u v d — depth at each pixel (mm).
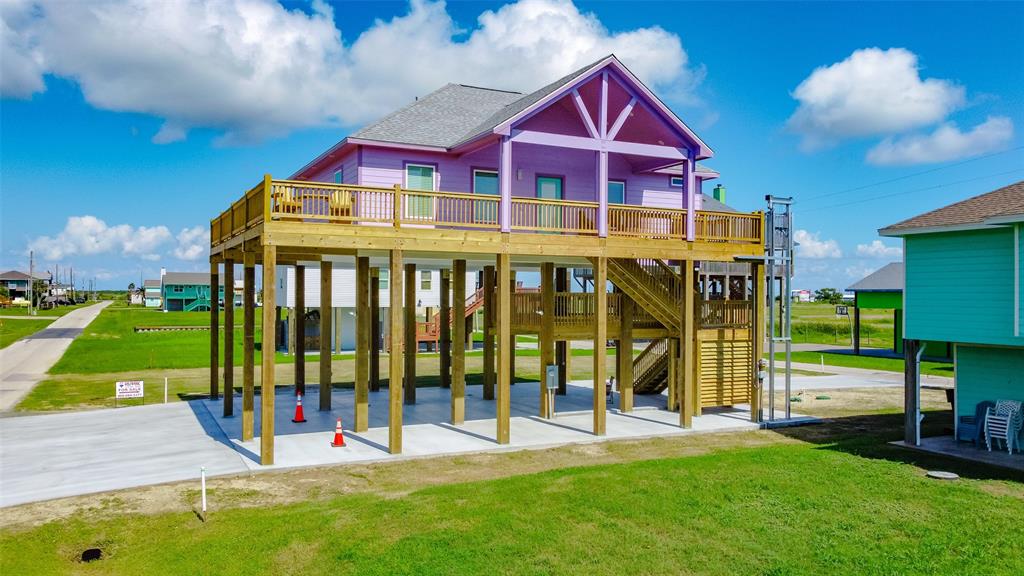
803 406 23266
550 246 17109
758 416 19422
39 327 66125
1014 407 15703
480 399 23781
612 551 9492
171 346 44531
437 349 44406
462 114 22703
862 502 11500
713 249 18938
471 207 18844
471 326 44031
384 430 17969
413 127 20641
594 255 17594
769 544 9734
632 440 17266
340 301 41438
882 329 66250
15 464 14062
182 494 12117
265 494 12242
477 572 8820
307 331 44094
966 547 9609
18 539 9898
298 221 15836
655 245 18297
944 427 19250
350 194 15727
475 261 22156
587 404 22750
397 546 9578
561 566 9023
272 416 14227
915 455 15336
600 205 17766
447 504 11383
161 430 17703
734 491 12023
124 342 47906
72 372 31844
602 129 17844
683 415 18625
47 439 16594
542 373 20344
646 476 13031
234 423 18688
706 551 9500
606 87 17781
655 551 9500
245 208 16359
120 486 12422
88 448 15602
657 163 21609
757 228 19578
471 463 14758
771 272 19531
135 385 21000
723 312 21234
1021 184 16672
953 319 15750
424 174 19766
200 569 8914
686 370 18672
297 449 15578
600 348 17562
